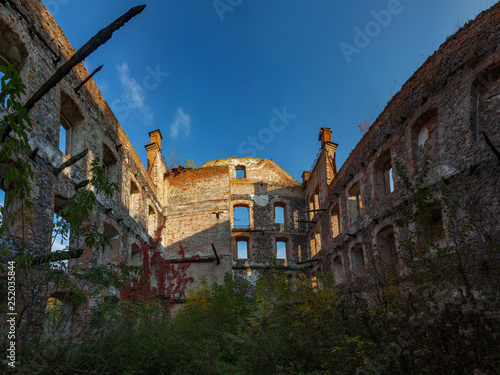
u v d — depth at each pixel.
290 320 8.09
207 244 23.34
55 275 6.61
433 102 10.90
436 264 5.96
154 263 20.88
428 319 4.66
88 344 7.10
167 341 8.09
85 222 11.54
